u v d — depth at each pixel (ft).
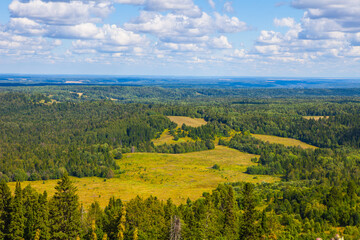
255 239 269.85
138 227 272.10
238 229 286.05
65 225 270.05
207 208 281.95
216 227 278.05
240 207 375.45
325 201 363.35
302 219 344.90
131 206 281.54
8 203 278.46
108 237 278.05
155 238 266.77
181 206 315.58
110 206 344.08
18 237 270.05
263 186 516.32
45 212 277.03
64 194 273.75
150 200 311.06
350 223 321.32
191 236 264.31
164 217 290.56
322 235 286.05
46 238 259.19
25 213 287.48
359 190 389.60
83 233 282.36
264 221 288.71
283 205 368.07
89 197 506.48
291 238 281.54
